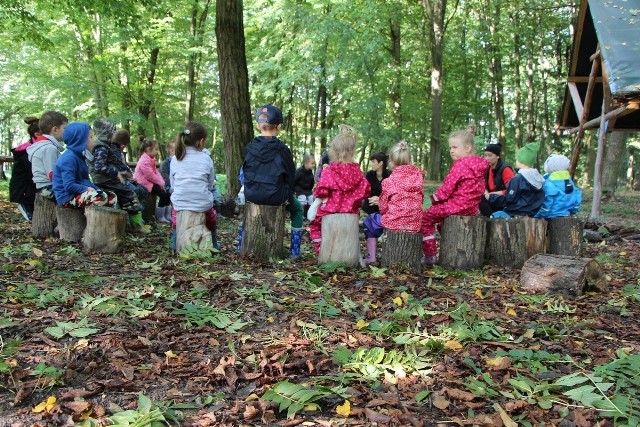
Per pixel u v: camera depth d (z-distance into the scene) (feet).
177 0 61.87
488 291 14.96
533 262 15.84
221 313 11.83
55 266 15.55
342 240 17.37
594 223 30.07
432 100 73.36
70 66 68.64
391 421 7.42
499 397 8.33
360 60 57.47
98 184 22.57
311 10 55.62
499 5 81.51
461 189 18.47
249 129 33.35
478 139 68.03
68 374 8.48
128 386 8.24
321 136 70.44
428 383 8.73
